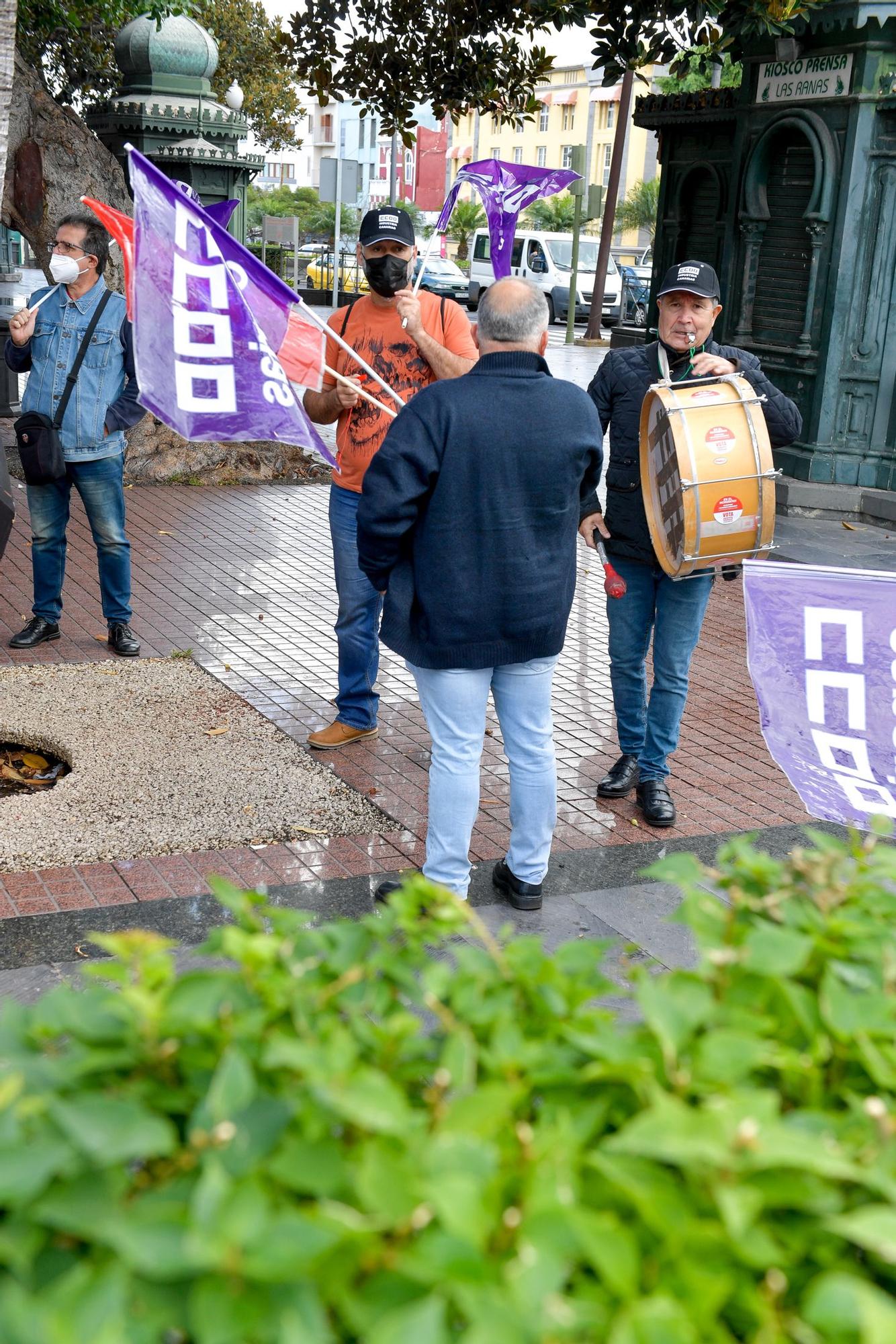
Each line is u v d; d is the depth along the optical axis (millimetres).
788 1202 1338
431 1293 1233
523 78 11086
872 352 10656
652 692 5160
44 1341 1096
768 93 10922
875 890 1926
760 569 2947
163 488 11406
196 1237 1182
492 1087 1420
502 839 4902
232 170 13602
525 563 3816
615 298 34156
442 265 37219
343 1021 1727
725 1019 1609
